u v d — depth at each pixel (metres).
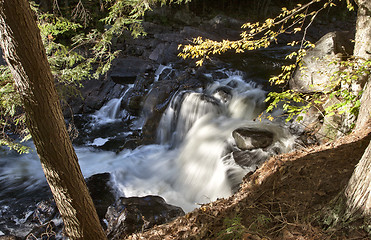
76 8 4.59
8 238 5.61
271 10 22.25
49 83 2.26
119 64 13.70
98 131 11.05
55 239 5.55
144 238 3.89
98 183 7.46
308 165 4.32
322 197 3.65
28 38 2.06
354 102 5.45
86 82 12.88
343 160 4.27
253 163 6.45
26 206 7.05
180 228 3.84
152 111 10.36
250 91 9.80
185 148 8.59
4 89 3.29
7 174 8.54
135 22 4.40
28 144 10.02
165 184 7.66
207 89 10.51
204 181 7.21
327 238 2.75
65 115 11.98
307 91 7.36
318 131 6.35
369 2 5.13
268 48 15.36
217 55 13.49
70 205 2.66
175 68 12.63
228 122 8.84
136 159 8.92
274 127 7.23
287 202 3.72
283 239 3.04
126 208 5.30
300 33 19.61
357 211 2.67
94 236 2.90
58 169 2.48
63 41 13.10
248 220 3.62
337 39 7.38
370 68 4.86
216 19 18.19
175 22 17.38
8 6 1.94
